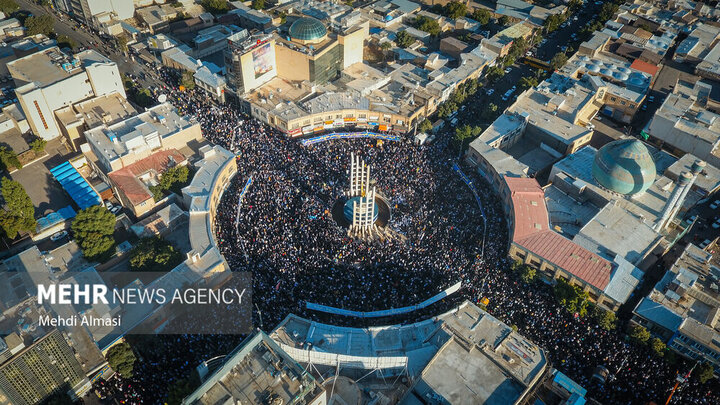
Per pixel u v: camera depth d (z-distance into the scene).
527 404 136.62
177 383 134.62
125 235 193.00
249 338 123.88
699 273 176.12
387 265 176.88
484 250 184.50
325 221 191.25
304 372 118.19
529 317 163.12
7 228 182.88
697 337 154.00
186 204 199.25
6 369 127.25
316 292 166.00
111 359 144.50
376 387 140.88
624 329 166.00
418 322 154.62
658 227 192.88
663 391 145.88
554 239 183.12
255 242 180.75
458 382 136.50
